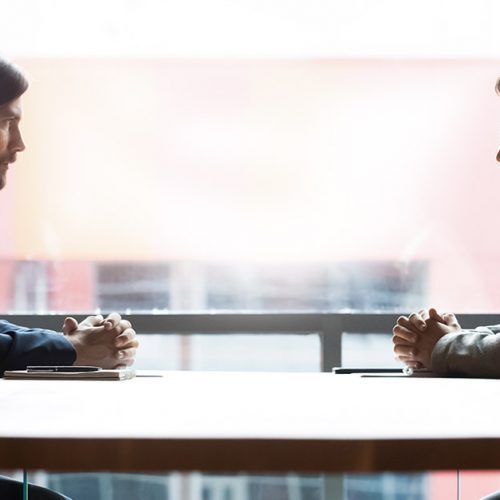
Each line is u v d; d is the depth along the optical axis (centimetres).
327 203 484
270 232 485
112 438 150
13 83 332
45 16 479
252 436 150
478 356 310
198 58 482
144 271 482
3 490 267
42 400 221
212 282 484
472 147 479
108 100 482
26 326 447
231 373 336
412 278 482
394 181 482
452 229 482
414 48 480
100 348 330
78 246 482
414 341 336
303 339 457
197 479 472
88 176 482
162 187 484
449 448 149
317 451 149
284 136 484
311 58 482
